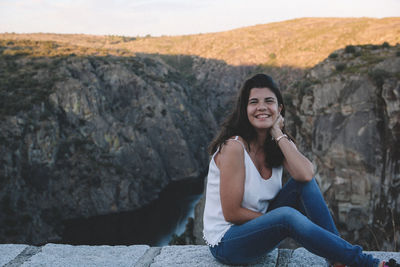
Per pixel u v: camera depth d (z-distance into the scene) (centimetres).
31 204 5425
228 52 14738
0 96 5881
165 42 19300
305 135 3322
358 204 2761
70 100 6494
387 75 2730
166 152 8000
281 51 13750
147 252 301
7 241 4834
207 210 248
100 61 7994
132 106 7788
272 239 222
